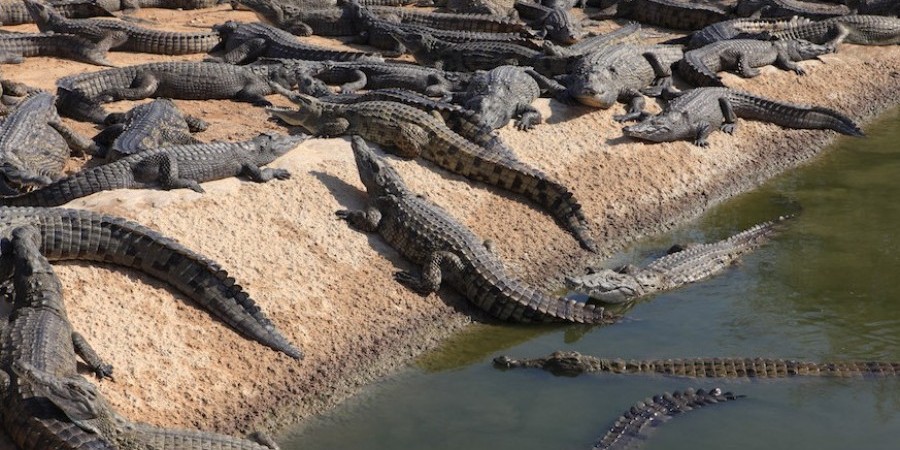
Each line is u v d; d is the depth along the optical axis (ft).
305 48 58.08
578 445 30.22
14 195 38.04
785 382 32.89
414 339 35.45
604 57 53.16
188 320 32.83
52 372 27.32
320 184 40.52
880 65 63.98
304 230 38.04
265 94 52.19
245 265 35.70
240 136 45.44
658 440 30.04
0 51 54.49
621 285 38.55
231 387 31.45
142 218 35.81
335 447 29.96
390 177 39.40
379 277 37.37
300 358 33.06
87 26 57.16
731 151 51.78
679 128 50.52
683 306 38.63
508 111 48.52
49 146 41.81
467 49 59.16
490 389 33.12
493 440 30.45
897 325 36.88
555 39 61.72
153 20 65.62
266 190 39.11
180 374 31.17
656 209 46.55
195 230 36.19
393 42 61.77
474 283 37.32
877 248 42.93
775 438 30.22
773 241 43.78
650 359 34.73
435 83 52.80
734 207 47.91
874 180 50.21
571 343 36.11
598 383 33.42
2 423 26.94
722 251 42.04
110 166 37.60
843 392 32.45
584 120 50.47
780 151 53.06
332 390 32.48
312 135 44.93
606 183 46.98
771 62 60.70
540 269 40.86
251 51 58.70
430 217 38.37
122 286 32.99
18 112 42.47
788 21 65.36
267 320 33.40
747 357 34.68
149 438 26.68
